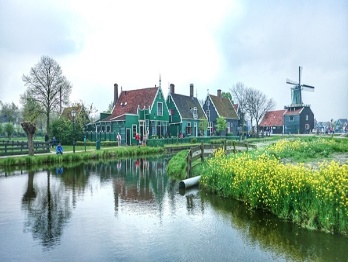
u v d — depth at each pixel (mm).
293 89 96312
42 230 9258
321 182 8797
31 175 20656
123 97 59312
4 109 102188
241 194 12391
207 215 10570
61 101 53500
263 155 14359
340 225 8227
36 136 83125
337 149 18297
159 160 31844
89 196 13938
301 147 18781
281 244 7875
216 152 17688
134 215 10742
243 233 8742
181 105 64438
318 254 7238
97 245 8062
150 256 7363
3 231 9195
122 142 50031
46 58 52500
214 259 7141
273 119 97688
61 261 7137
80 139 50688
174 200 12875
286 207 9805
